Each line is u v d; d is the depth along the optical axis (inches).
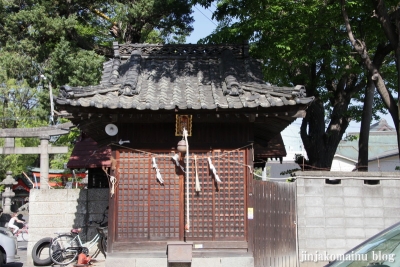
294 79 733.9
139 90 462.9
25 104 1363.2
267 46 669.3
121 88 451.8
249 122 458.6
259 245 456.8
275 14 651.5
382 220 502.0
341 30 669.3
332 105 833.5
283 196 495.8
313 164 775.1
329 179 509.7
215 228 451.5
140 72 508.4
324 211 503.5
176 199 455.2
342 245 498.9
